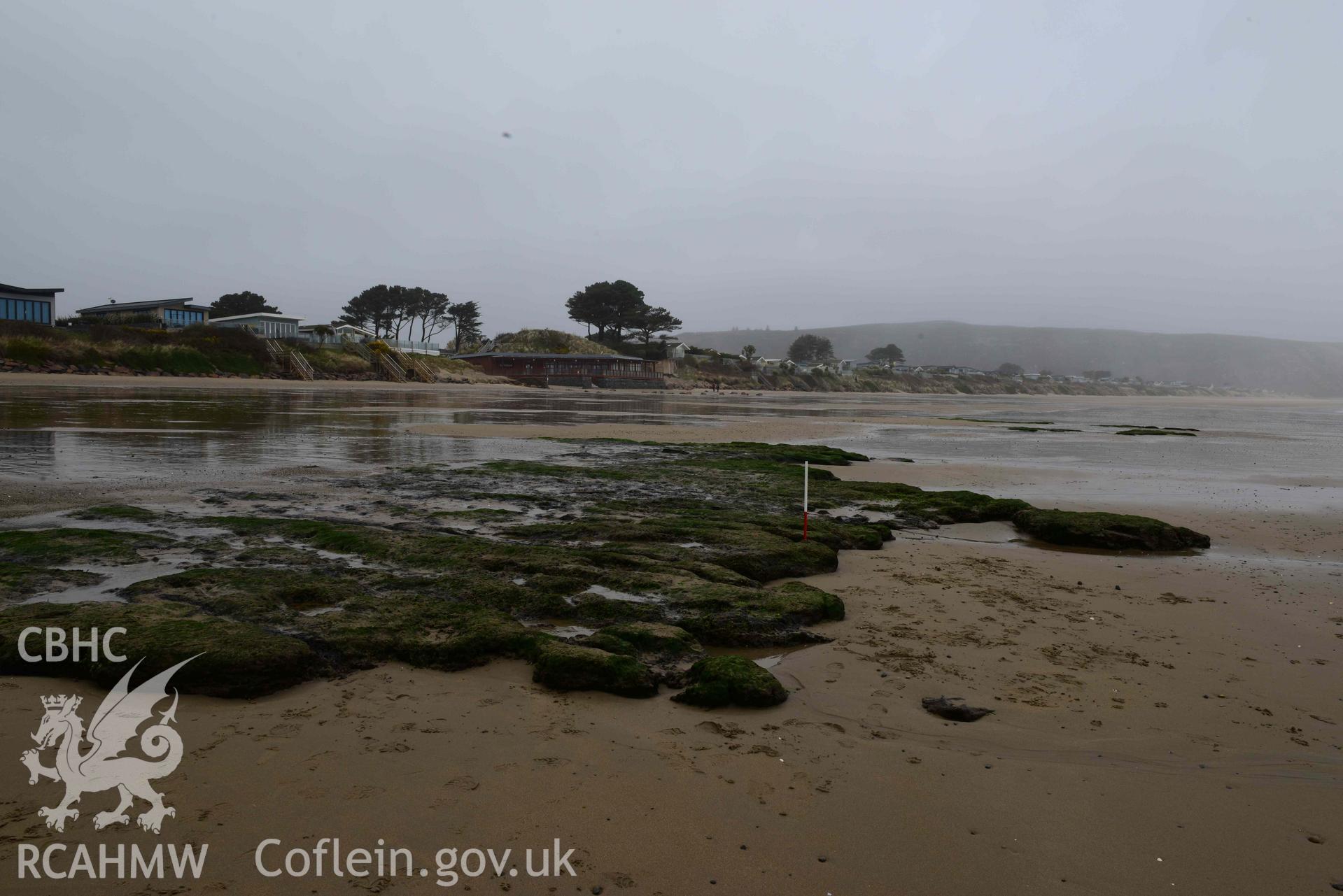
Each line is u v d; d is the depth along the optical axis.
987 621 8.16
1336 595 9.76
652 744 5.14
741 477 19.23
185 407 39.03
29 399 38.78
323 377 88.94
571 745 5.07
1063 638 7.66
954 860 3.95
